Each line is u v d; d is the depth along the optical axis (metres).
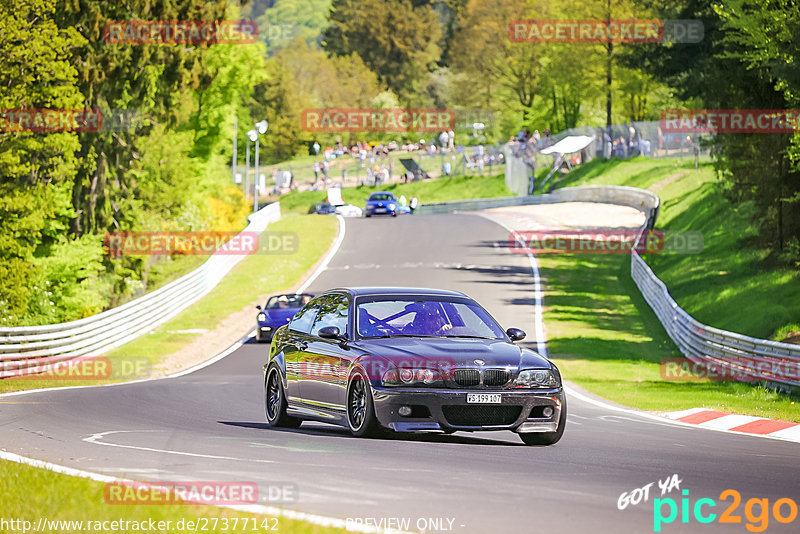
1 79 118.12
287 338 41.66
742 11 92.31
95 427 40.41
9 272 113.69
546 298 124.38
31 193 121.06
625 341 98.25
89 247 138.38
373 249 169.12
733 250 130.50
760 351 69.25
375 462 29.14
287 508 21.58
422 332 37.88
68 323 86.19
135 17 148.75
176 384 68.00
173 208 175.75
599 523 20.92
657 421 48.66
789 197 108.44
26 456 30.28
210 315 119.25
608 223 188.50
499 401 34.22
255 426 42.16
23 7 118.12
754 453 35.50
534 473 27.75
